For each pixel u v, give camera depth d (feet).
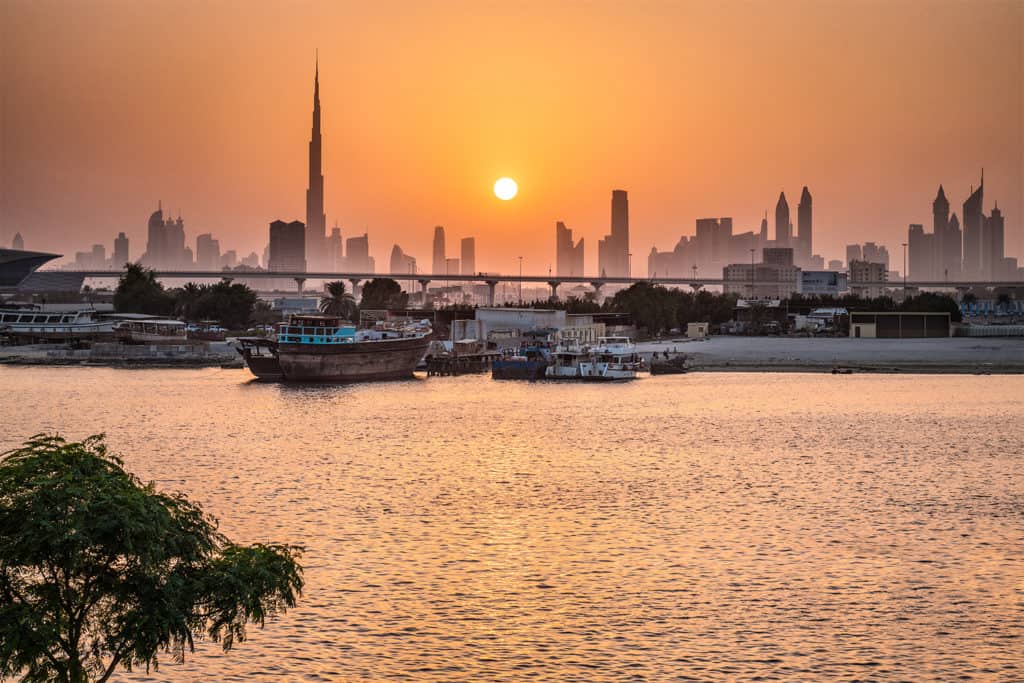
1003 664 139.95
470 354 619.26
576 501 238.48
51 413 413.59
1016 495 242.17
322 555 192.34
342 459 298.35
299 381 548.72
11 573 97.81
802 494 245.24
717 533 207.82
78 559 93.86
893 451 311.27
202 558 104.99
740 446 322.75
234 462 294.25
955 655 143.02
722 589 171.42
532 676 137.49
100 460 105.50
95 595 99.40
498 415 404.98
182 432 357.61
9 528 95.35
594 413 411.34
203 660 142.82
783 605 163.43
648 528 212.43
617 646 147.23
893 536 204.44
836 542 200.03
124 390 507.71
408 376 582.76
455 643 148.87
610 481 263.08
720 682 134.92
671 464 288.92
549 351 608.19
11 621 94.48
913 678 135.74
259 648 147.02
